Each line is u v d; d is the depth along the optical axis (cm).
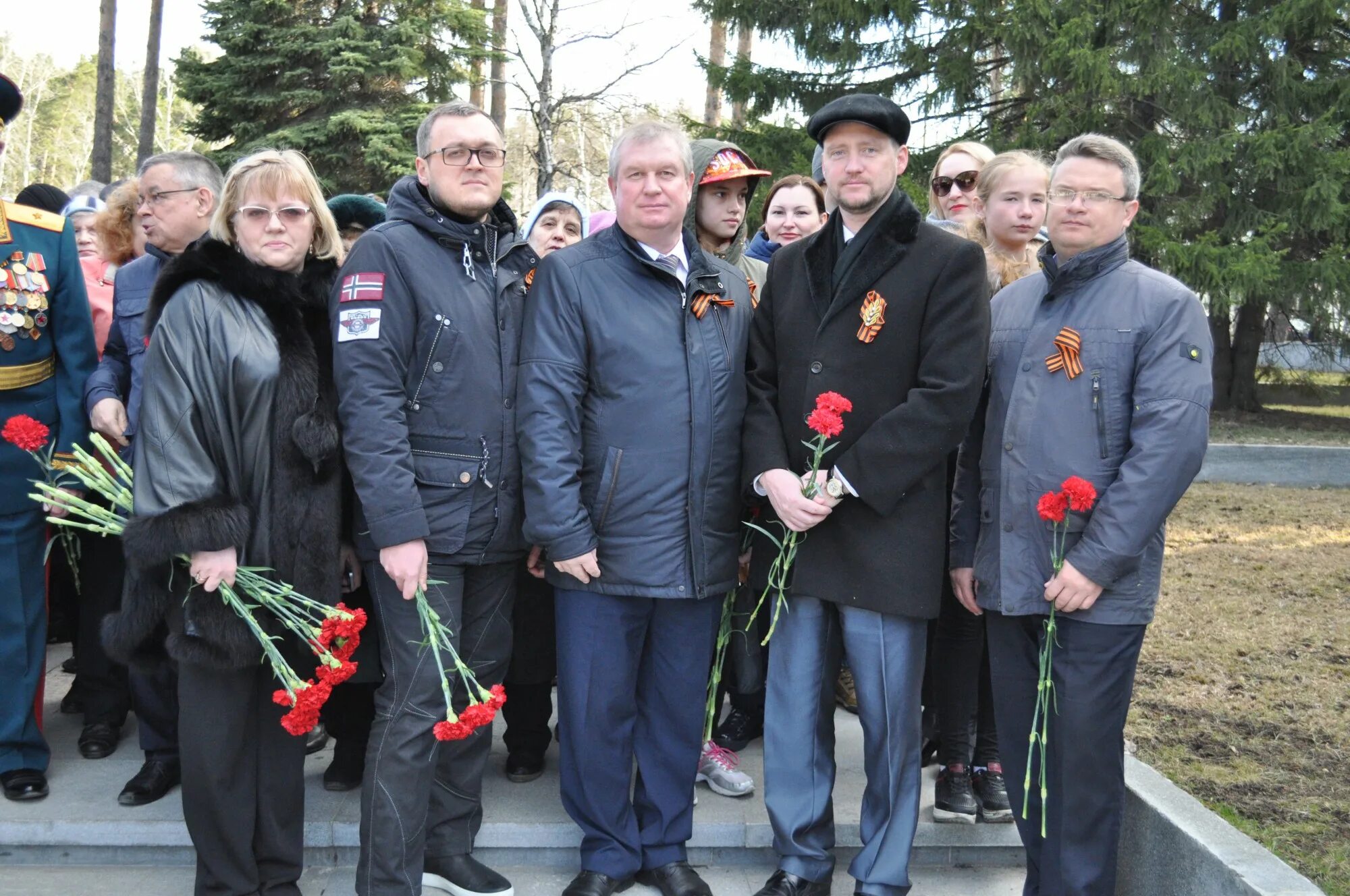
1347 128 1173
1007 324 272
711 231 348
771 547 282
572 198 371
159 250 325
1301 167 1088
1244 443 1043
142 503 245
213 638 244
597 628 274
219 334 250
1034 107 1124
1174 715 398
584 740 277
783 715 279
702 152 344
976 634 303
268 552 253
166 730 313
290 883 274
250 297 255
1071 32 1064
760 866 306
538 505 261
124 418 320
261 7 1398
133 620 250
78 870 297
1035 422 258
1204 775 346
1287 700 411
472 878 282
